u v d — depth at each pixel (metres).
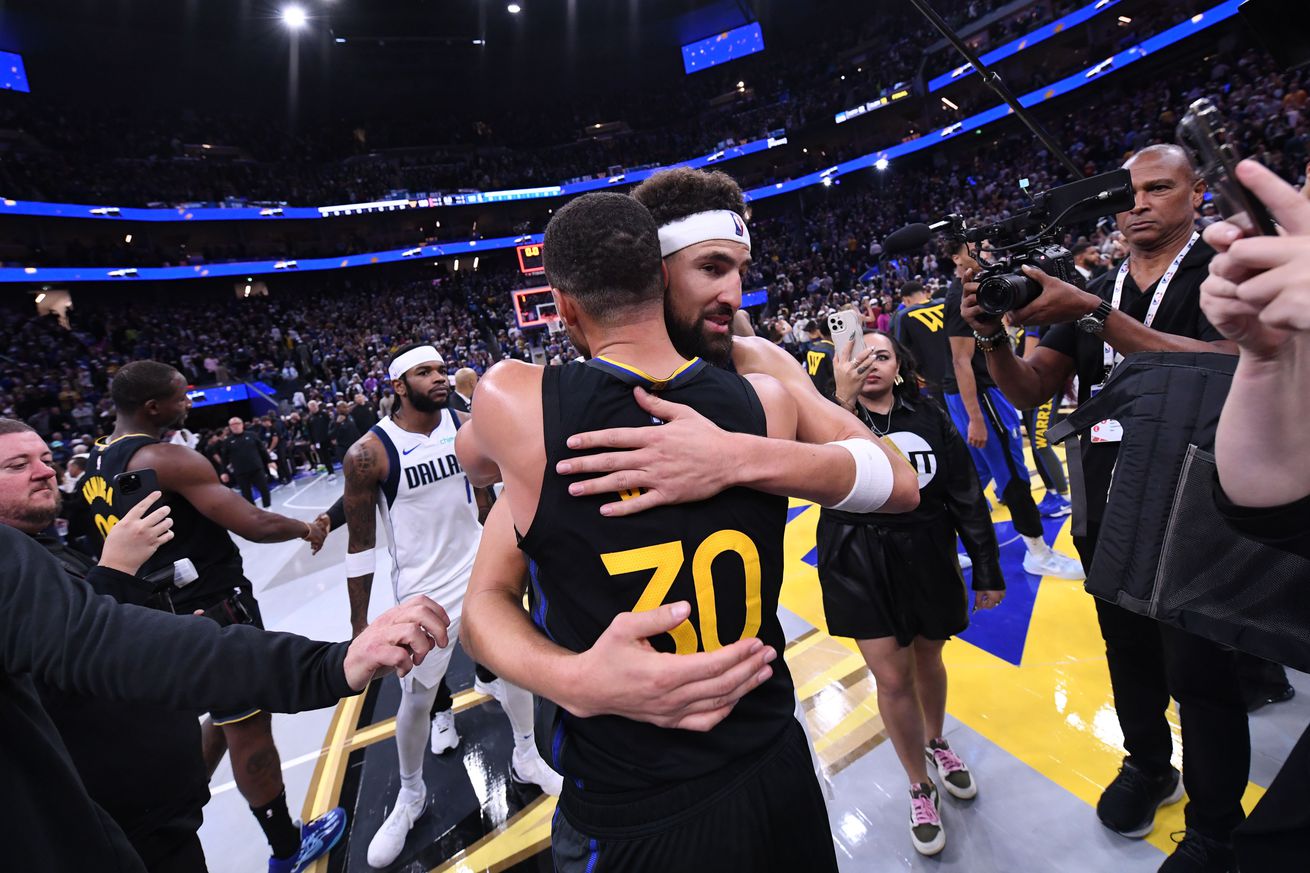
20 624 0.87
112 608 0.92
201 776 1.60
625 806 0.87
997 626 3.03
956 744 2.34
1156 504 1.17
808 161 26.30
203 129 24.03
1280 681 2.23
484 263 28.66
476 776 2.59
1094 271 4.61
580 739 0.92
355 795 2.60
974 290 1.65
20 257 18.77
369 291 26.33
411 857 2.22
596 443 0.81
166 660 0.88
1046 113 21.61
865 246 22.81
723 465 0.83
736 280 1.17
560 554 0.86
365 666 0.94
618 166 28.81
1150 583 1.17
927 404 2.00
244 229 23.91
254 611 2.36
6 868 0.89
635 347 0.92
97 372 15.95
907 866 1.90
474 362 19.72
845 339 1.73
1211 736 1.54
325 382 18.47
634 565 0.84
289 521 2.45
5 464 1.42
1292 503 0.73
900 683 1.90
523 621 0.97
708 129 29.16
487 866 2.14
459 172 27.70
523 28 27.34
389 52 26.27
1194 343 1.48
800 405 1.18
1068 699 2.48
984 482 4.07
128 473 1.89
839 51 27.72
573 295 0.93
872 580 1.86
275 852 2.19
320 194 24.61
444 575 2.35
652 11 28.16
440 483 2.36
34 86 20.73
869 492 1.00
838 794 2.21
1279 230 0.59
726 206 1.16
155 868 1.47
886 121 26.23
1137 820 1.84
